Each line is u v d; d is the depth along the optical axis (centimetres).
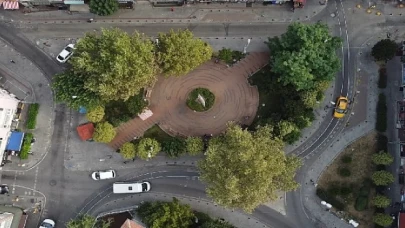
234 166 10088
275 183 10400
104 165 11812
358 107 11719
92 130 11606
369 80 11744
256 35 11938
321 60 10575
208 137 11681
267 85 11344
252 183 9862
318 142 11706
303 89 11119
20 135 11700
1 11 12075
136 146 11494
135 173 11788
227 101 11781
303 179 11650
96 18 12012
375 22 11862
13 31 12069
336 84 11775
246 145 9894
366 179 11500
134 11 12019
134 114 11656
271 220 11619
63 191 11812
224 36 11956
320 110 11731
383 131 11550
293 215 11606
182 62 10838
